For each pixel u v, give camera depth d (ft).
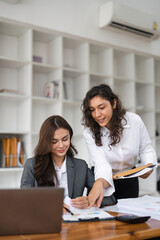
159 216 3.98
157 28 12.71
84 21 11.38
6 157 9.43
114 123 5.67
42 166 4.90
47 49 11.31
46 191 3.17
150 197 5.13
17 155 9.60
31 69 9.73
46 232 3.18
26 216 3.13
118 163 6.39
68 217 3.87
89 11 11.57
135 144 6.17
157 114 14.37
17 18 9.75
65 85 11.44
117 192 6.70
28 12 10.00
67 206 4.24
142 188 13.14
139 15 12.11
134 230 3.34
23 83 10.14
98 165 5.49
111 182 5.05
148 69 13.57
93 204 4.38
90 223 3.66
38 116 10.96
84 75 11.24
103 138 5.95
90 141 5.97
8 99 10.03
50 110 10.94
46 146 4.79
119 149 6.10
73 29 11.03
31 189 3.14
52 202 3.19
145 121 13.46
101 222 3.71
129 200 4.88
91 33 11.53
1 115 10.20
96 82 12.47
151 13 13.69
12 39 10.49
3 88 10.25
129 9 11.82
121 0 12.51
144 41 13.24
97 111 5.33
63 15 10.83
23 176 5.04
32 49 10.41
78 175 5.26
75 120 11.53
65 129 4.87
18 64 9.91
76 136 11.37
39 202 3.16
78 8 11.26
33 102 10.62
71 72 11.03
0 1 9.47
